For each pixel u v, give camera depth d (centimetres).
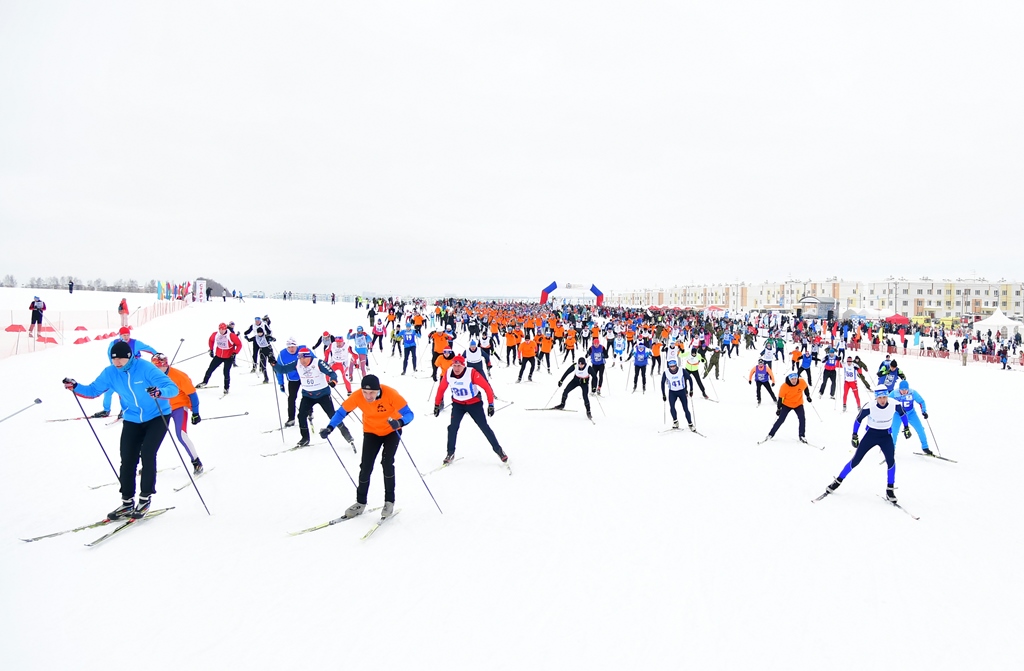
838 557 459
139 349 583
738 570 430
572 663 310
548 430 931
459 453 764
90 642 314
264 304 4706
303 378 721
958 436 958
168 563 411
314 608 357
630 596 386
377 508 536
